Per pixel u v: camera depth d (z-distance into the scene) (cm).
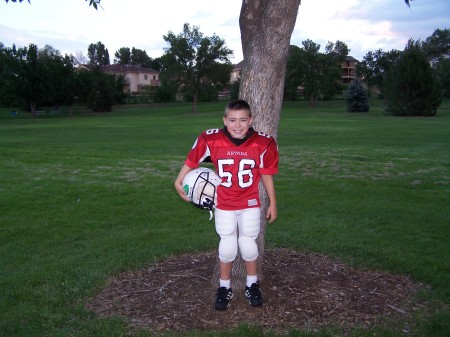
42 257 589
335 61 7181
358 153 1460
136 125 3438
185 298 427
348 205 806
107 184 1023
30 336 382
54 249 617
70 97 6475
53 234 684
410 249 583
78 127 3303
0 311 431
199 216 762
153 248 589
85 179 1084
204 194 383
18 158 1449
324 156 1395
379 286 455
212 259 536
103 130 2884
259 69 423
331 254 554
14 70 6088
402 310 407
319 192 916
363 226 686
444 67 7612
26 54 6172
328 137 2097
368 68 8356
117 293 452
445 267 520
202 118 4650
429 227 680
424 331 372
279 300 415
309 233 646
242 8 442
